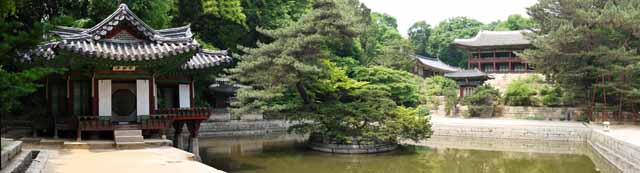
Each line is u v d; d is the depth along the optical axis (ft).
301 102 98.89
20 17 86.89
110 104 67.31
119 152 58.65
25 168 42.29
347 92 101.19
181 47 63.87
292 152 98.37
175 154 57.62
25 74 35.81
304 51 90.74
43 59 60.95
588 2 131.23
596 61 130.82
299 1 182.39
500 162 89.92
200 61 77.10
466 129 134.41
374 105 96.43
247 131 142.72
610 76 130.31
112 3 98.22
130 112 69.10
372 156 93.09
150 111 69.41
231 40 160.25
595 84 131.03
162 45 67.21
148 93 69.51
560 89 155.94
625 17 120.47
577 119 147.23
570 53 130.00
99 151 59.31
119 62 63.82
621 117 135.44
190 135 79.77
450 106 174.40
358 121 92.79
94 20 102.12
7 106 35.73
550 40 129.39
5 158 38.14
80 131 63.41
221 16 147.64
